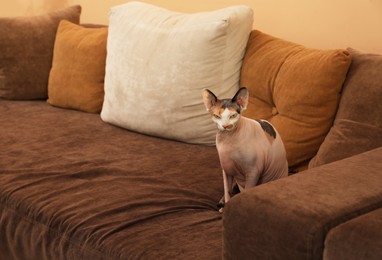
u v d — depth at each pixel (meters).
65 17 2.50
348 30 1.86
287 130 1.61
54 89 2.30
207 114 1.80
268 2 2.06
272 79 1.70
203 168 1.64
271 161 1.34
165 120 1.85
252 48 1.81
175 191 1.47
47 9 3.04
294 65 1.63
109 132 1.98
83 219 1.31
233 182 1.44
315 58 1.59
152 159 1.71
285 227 0.93
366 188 1.00
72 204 1.39
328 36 1.92
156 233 1.23
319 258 0.91
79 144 1.85
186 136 1.84
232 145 1.30
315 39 1.96
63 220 1.33
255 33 1.85
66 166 1.64
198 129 1.81
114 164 1.66
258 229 0.96
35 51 2.40
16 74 2.40
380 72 1.47
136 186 1.49
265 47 1.78
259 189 1.01
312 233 0.90
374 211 0.93
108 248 1.20
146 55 1.90
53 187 1.50
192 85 1.80
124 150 1.79
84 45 2.23
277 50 1.74
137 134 1.96
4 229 1.49
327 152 1.50
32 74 2.40
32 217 1.40
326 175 1.06
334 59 1.53
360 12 1.81
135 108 1.92
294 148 1.59
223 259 1.05
